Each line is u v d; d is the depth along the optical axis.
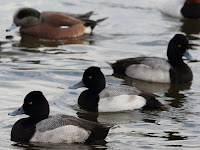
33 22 19.42
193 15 22.36
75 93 13.75
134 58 15.80
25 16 19.31
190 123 11.85
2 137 10.62
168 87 14.81
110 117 12.30
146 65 15.37
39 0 23.42
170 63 15.45
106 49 17.86
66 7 22.66
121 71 15.62
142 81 15.28
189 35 19.83
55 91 13.75
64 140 10.41
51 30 19.16
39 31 19.22
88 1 23.86
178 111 12.69
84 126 10.55
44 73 15.10
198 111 12.72
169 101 13.49
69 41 18.83
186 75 15.26
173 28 20.73
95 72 12.84
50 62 16.19
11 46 17.78
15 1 23.03
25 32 19.44
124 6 23.42
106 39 19.08
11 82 14.16
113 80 15.09
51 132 10.42
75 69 15.65
